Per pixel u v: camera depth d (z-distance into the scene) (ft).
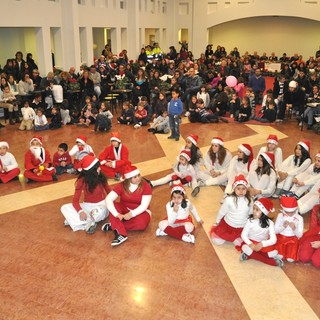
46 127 34.19
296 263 14.42
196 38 76.89
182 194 15.46
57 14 43.34
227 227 15.42
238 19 81.97
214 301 12.29
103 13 52.37
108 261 14.38
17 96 37.40
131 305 12.08
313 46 80.07
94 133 33.35
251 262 14.43
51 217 17.83
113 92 43.09
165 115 33.50
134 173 15.56
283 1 70.95
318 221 15.02
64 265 14.10
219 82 46.16
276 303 12.25
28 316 11.59
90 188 16.28
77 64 46.19
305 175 19.53
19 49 52.54
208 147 29.17
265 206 13.88
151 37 74.38
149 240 15.90
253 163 19.57
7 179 21.91
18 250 15.05
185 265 14.19
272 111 37.01
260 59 74.33
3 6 35.06
